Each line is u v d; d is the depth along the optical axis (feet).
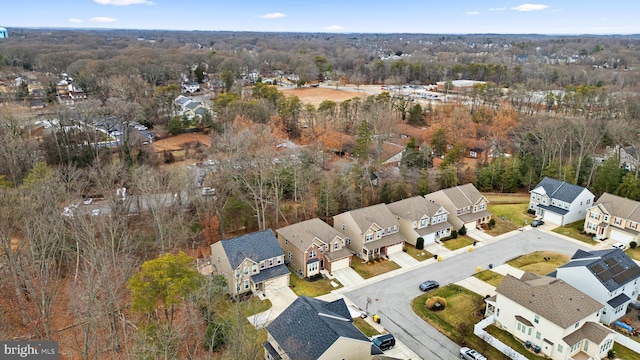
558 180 248.11
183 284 127.34
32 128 280.92
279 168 213.05
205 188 217.97
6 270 153.17
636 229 201.36
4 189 172.45
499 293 142.51
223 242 162.91
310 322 118.83
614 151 287.89
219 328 125.90
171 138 327.26
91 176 208.33
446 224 211.41
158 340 116.06
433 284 166.30
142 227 189.88
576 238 210.59
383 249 193.47
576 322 128.26
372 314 150.71
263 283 162.71
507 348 130.52
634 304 155.74
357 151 276.41
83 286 147.23
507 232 217.97
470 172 274.36
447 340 138.10
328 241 179.42
